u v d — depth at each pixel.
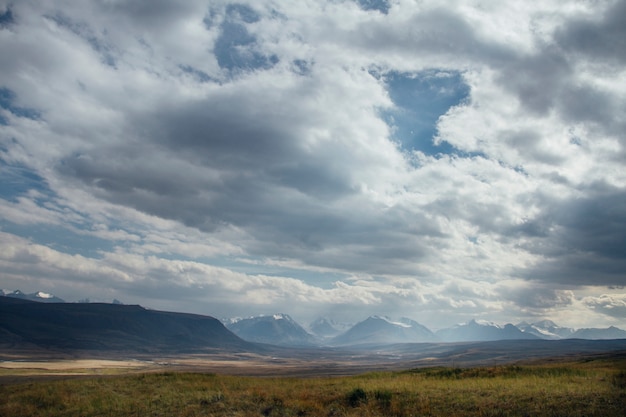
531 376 40.66
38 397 35.44
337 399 31.62
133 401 32.66
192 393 35.78
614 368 48.00
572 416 24.50
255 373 185.38
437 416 25.91
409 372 54.97
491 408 26.94
